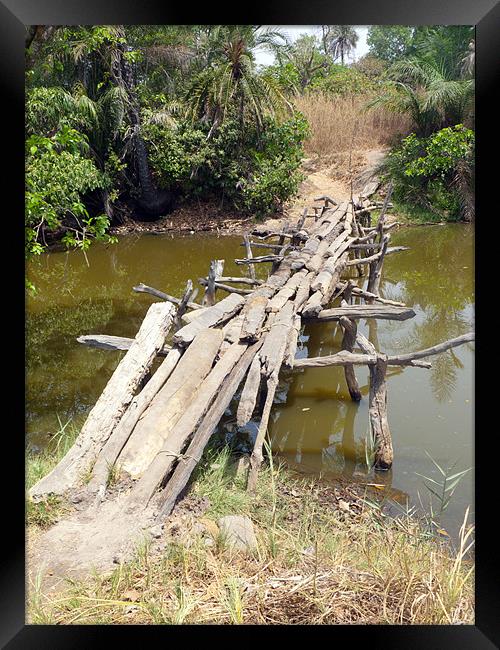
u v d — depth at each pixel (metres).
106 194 13.74
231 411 5.19
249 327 4.72
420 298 8.93
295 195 15.42
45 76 11.40
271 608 2.73
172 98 15.23
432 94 15.12
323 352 6.88
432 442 4.91
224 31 14.34
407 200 14.96
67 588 2.76
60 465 3.45
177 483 3.38
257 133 14.90
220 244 12.74
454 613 2.73
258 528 3.47
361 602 2.79
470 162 14.28
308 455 4.66
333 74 18.66
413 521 3.83
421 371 6.40
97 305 8.34
